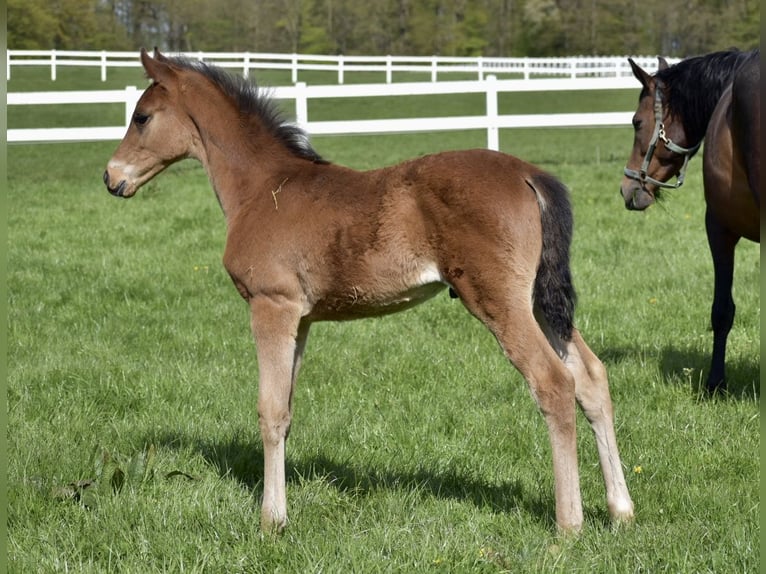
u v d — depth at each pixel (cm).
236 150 423
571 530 356
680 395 549
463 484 437
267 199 404
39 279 877
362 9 5431
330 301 388
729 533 359
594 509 400
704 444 470
